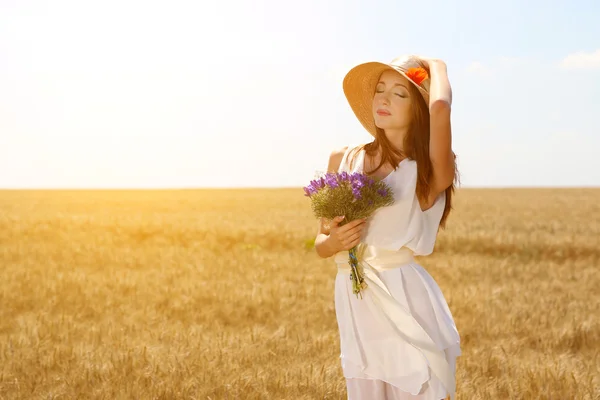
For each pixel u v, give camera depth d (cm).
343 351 378
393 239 367
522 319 933
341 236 362
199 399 575
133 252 1798
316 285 1265
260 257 1691
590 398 589
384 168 382
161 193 10525
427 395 361
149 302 1060
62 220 2998
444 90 356
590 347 809
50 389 604
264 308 1017
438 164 362
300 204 5841
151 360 689
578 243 2059
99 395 582
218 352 710
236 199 7238
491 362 696
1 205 5291
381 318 365
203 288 1184
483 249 2017
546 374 634
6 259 1642
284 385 605
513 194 8594
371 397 374
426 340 358
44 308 1005
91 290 1155
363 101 405
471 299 1078
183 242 2206
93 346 766
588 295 1215
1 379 639
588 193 9075
